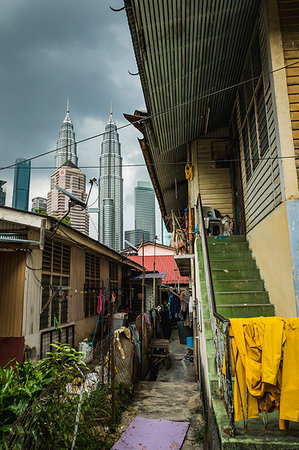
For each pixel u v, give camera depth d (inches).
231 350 111.0
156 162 385.7
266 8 181.0
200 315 229.1
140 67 214.7
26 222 228.7
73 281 335.3
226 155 337.7
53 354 135.3
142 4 165.9
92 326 382.6
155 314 531.8
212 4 173.9
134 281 600.4
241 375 106.6
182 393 253.0
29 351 236.7
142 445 165.2
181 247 397.7
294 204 160.2
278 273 179.6
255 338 105.5
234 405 105.1
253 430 106.3
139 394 251.0
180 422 192.5
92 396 181.8
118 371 241.6
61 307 301.3
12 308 231.8
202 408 208.7
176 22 180.1
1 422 101.7
